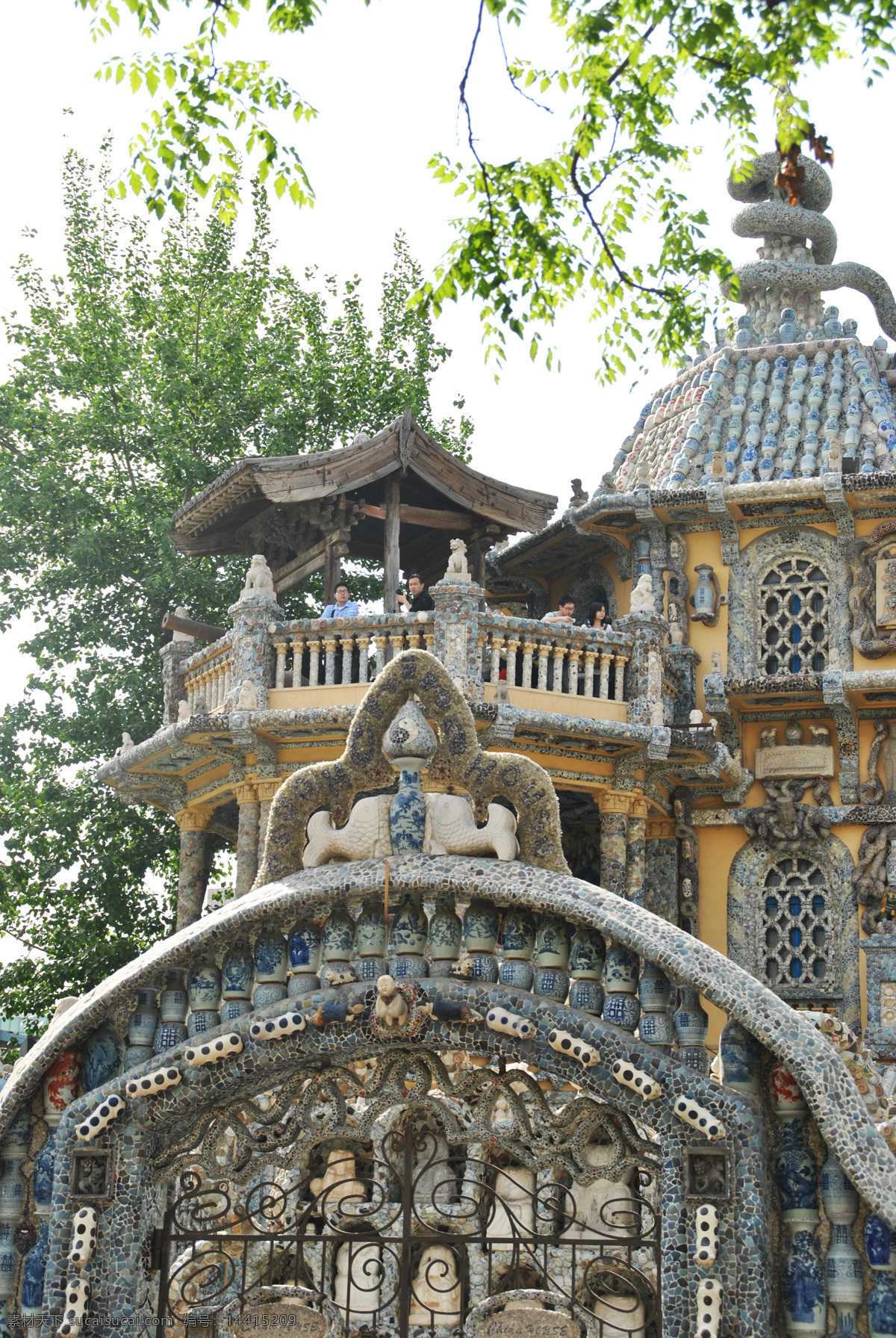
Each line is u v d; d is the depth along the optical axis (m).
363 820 7.63
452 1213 8.11
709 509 20.00
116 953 24.91
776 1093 6.99
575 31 9.49
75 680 26.47
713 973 6.93
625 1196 8.02
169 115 10.39
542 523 21.20
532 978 7.34
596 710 18.30
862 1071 7.32
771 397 21.81
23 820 25.11
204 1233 7.53
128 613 26.86
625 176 10.75
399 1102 7.39
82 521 26.36
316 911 7.68
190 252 28.11
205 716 17.91
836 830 19.78
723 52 9.52
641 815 18.84
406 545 23.09
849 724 19.62
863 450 20.50
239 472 19.38
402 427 19.64
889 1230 6.64
